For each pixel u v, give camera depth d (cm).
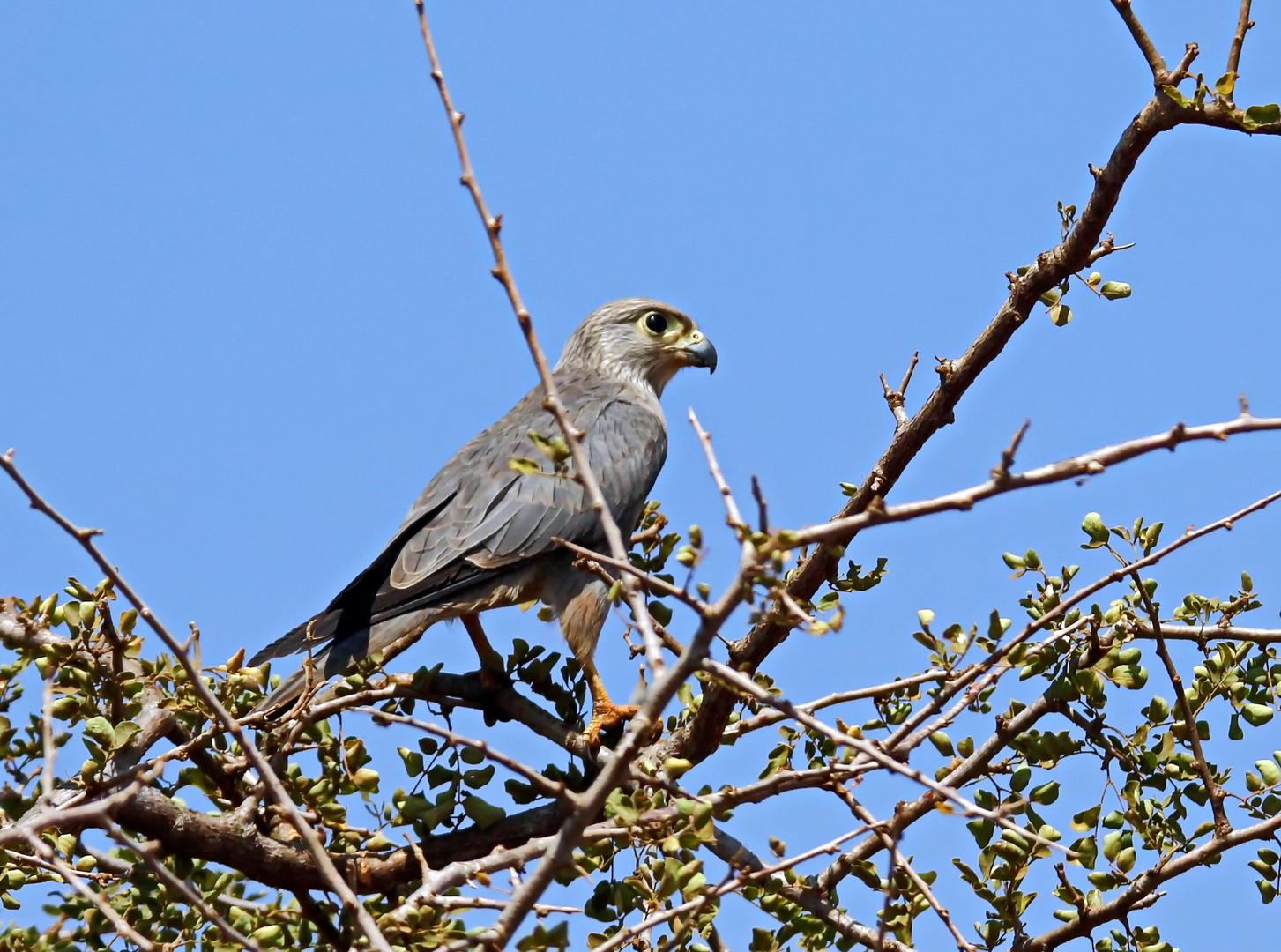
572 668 1147
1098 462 611
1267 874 906
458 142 739
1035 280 1026
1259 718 944
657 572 1169
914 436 1077
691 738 1048
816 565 1084
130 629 956
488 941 668
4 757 914
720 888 744
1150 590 980
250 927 867
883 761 662
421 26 752
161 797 940
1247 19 945
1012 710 960
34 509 682
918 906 923
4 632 963
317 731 963
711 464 655
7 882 929
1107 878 883
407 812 909
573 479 712
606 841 871
